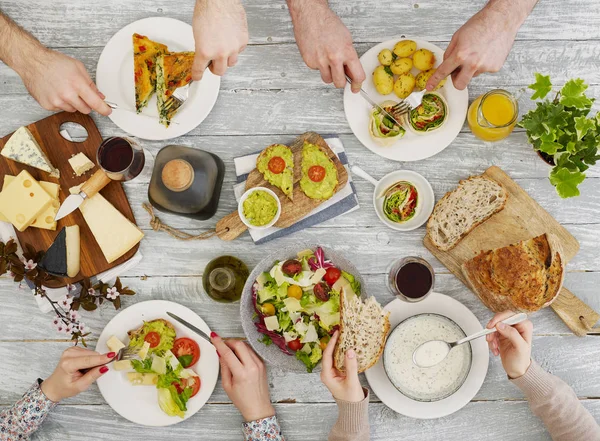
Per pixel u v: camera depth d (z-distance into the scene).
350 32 2.02
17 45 1.90
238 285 1.98
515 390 1.99
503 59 1.84
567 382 1.99
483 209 1.93
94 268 1.99
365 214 2.02
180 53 1.93
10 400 2.02
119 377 1.96
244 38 1.70
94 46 2.04
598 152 1.85
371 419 2.00
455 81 1.86
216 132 2.04
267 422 1.92
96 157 2.00
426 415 1.92
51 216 1.98
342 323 1.79
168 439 2.03
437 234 1.95
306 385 2.00
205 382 1.96
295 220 1.96
